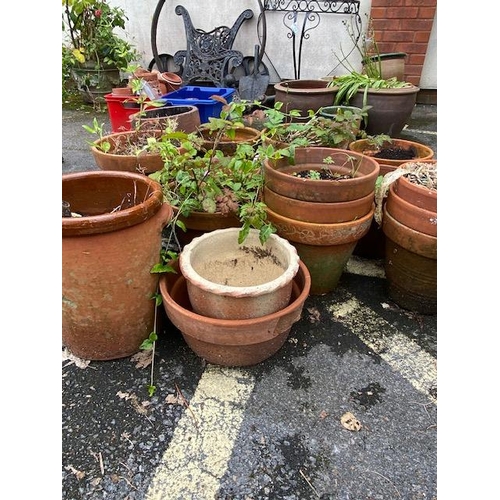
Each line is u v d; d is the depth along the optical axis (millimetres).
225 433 1186
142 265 1271
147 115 2113
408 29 3531
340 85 2795
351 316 1635
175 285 1437
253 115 2123
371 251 1993
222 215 1631
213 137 2109
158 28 4184
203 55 3945
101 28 3787
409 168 1617
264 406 1264
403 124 2814
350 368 1399
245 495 1043
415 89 2711
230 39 3867
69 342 1364
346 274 1903
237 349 1272
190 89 2963
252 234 1481
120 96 2711
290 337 1522
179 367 1394
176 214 1609
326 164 1697
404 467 1106
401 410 1259
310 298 1736
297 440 1171
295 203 1469
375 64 3193
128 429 1194
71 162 2898
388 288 1716
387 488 1060
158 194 1274
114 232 1151
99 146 1778
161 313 1498
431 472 1094
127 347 1396
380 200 1643
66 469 1093
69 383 1330
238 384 1335
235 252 1484
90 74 3967
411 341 1514
